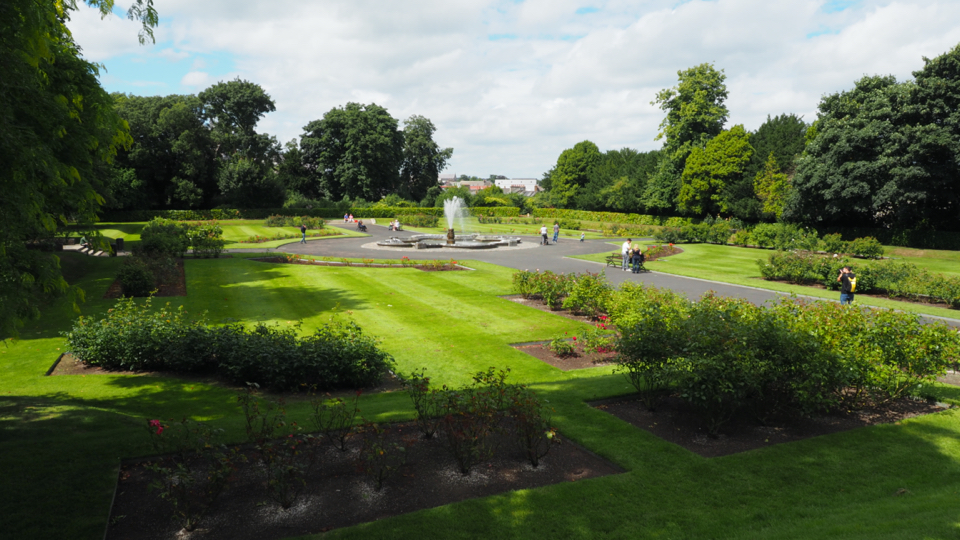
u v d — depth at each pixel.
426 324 15.34
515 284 19.84
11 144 4.48
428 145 94.50
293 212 65.44
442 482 5.67
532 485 5.63
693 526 4.79
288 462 5.36
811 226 43.16
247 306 17.45
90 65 6.60
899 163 34.00
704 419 7.38
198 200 60.56
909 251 34.41
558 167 83.56
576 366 11.45
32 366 10.54
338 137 79.25
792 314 9.05
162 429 5.57
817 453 6.36
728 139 51.59
